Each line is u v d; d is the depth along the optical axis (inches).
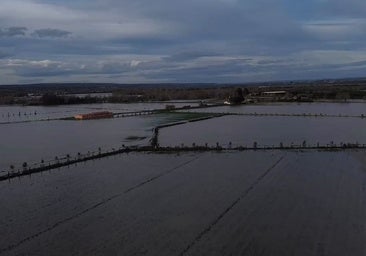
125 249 1467.8
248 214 1768.0
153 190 2154.3
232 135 4109.3
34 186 2249.0
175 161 2864.2
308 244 1470.2
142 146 3412.9
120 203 1948.8
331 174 2420.0
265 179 2336.4
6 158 3063.5
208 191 2118.6
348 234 1545.3
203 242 1504.7
